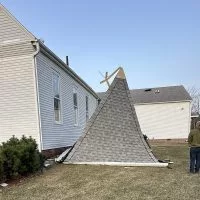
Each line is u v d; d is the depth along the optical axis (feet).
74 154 32.12
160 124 93.86
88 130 32.76
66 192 19.02
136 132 32.65
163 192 18.79
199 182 21.97
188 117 91.56
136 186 20.54
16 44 31.71
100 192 18.88
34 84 31.65
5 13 32.04
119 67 34.04
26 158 24.62
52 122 36.29
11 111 32.48
